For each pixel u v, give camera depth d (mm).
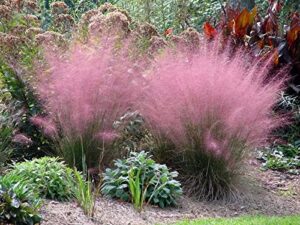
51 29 4879
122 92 4027
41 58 4262
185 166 4156
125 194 3680
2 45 4332
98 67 3936
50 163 3637
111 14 4336
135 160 3852
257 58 5523
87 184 3646
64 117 3961
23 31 4559
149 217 3467
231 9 6805
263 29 6422
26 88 4250
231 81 4066
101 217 3273
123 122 4094
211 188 4020
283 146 5574
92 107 3924
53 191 3463
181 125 4098
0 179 3125
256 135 4152
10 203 2842
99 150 3971
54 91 3957
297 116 5746
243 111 4000
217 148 3982
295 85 6086
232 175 4102
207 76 4078
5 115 4074
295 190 4582
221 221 3445
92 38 4219
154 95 4188
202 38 5078
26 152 4266
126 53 4270
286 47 6113
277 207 4055
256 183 4473
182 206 3828
